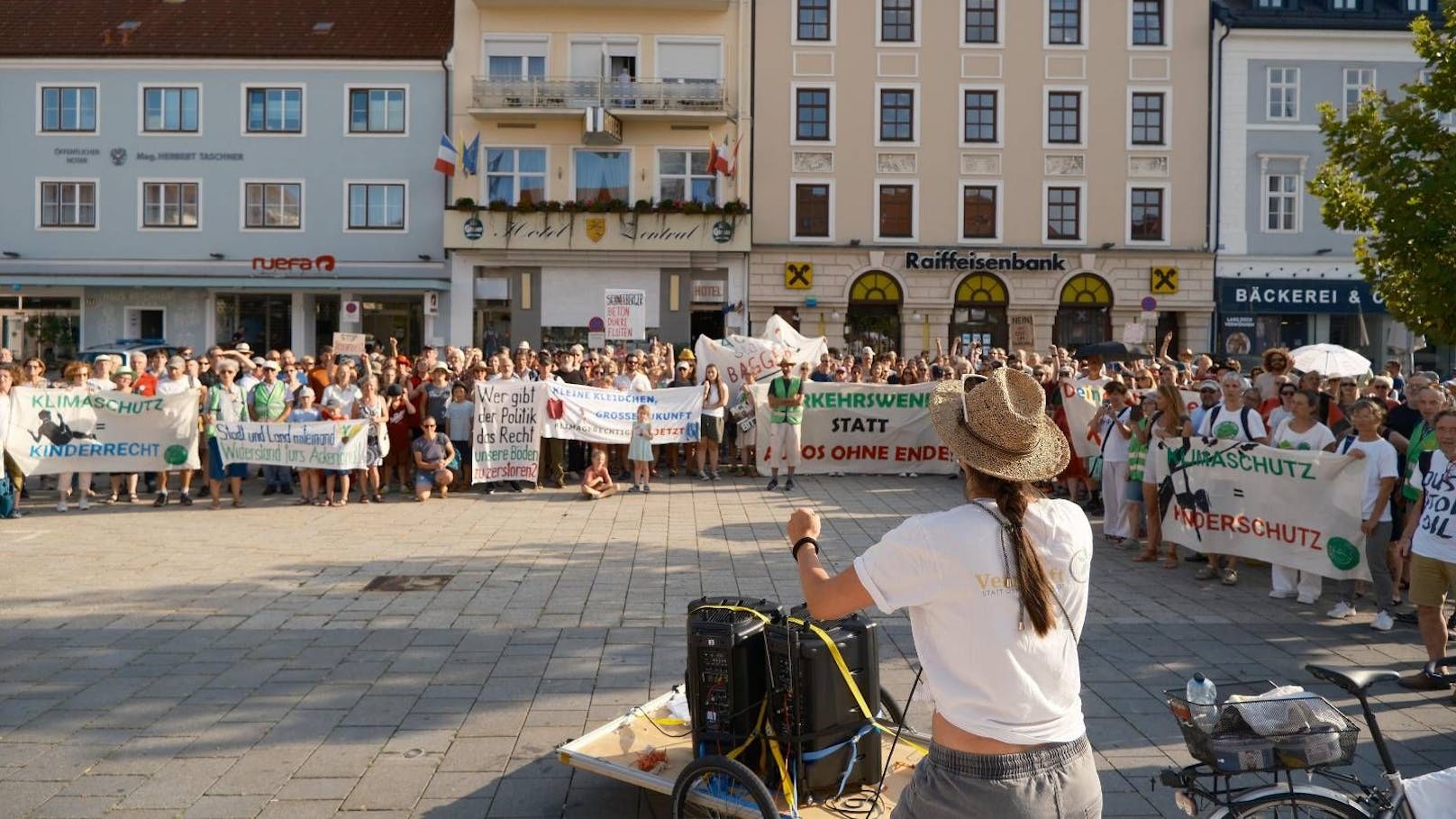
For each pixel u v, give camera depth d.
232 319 35.94
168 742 6.26
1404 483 9.81
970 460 3.08
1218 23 35.44
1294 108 35.84
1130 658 8.02
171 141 35.41
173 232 35.50
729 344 20.67
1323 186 15.05
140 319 35.75
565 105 34.84
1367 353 36.44
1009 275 35.72
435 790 5.60
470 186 35.19
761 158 35.62
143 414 15.33
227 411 15.63
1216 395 11.91
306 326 35.97
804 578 3.29
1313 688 7.29
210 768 5.88
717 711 4.91
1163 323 36.19
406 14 36.84
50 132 35.34
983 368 19.78
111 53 35.12
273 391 16.19
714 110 34.91
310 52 35.19
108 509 15.20
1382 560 8.96
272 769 5.88
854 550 12.30
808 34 35.62
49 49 35.22
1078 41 35.78
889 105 35.78
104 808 5.36
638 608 9.46
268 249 35.59
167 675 7.52
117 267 35.50
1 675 7.50
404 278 35.56
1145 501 11.94
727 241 34.72
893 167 35.75
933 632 3.08
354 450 15.52
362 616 9.15
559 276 35.16
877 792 4.62
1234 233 35.78
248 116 35.50
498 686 7.30
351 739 6.32
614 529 13.56
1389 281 14.38
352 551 12.05
